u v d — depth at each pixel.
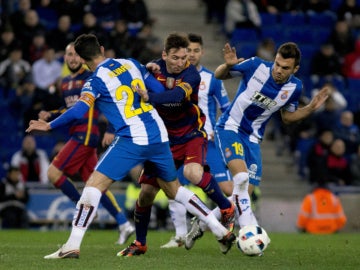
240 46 72.88
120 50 64.12
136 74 28.98
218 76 32.75
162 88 29.53
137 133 28.31
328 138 59.81
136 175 52.97
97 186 28.22
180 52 29.67
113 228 53.03
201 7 79.12
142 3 71.69
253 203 55.84
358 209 56.16
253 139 33.62
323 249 35.72
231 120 33.34
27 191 53.75
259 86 32.56
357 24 77.00
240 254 31.86
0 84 65.81
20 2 69.56
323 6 77.31
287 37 74.69
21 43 67.56
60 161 39.06
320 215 53.72
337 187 56.53
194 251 33.59
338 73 71.19
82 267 25.81
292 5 77.00
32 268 25.45
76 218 28.38
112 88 28.31
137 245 30.98
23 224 53.53
